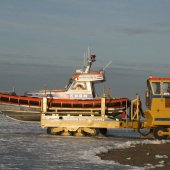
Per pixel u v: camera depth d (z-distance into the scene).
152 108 22.72
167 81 22.78
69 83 27.06
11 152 19.02
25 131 33.28
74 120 24.98
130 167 15.00
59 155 18.06
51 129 25.41
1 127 41.38
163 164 15.55
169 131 22.81
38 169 14.68
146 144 21.17
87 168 14.91
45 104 25.19
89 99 25.30
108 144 21.95
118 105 25.31
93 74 26.92
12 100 26.23
